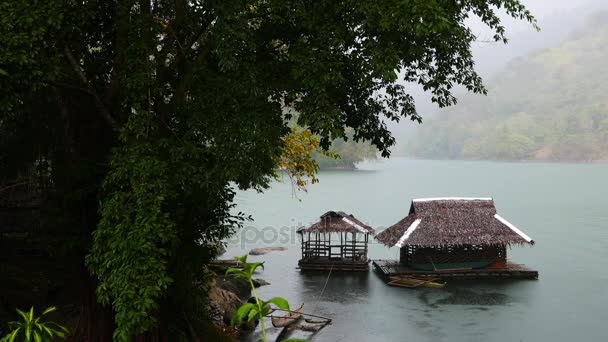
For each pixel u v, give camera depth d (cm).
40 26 807
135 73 949
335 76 911
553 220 5238
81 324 1245
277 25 1065
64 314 1450
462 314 2188
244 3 926
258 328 1986
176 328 1280
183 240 1217
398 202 6981
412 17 831
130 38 962
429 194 8050
